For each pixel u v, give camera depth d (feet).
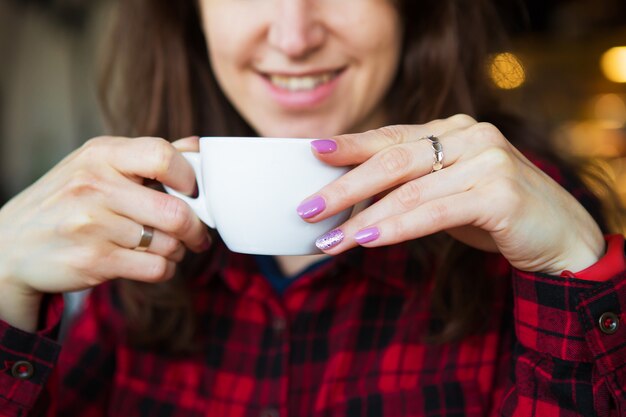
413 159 1.54
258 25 2.06
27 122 7.60
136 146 1.62
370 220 1.55
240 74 2.18
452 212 1.54
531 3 6.07
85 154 1.65
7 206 1.73
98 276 1.69
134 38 2.47
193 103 2.45
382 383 2.08
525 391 1.72
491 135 1.59
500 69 2.49
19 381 1.77
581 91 6.26
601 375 1.63
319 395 2.08
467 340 2.09
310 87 2.14
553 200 1.61
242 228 1.58
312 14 2.02
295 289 2.13
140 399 2.19
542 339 1.68
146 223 1.64
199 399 2.16
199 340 2.19
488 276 2.12
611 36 5.99
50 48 7.70
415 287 2.13
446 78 2.26
